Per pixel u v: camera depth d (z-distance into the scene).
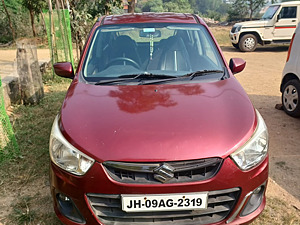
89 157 1.98
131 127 2.11
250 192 2.07
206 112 2.27
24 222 2.58
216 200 2.00
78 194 2.02
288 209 2.71
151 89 2.63
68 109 2.42
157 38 3.26
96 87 2.72
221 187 1.97
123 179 1.94
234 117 2.23
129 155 1.94
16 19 17.91
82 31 8.68
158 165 1.92
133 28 3.34
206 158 1.95
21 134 4.16
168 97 2.48
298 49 4.63
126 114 2.25
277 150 3.77
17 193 2.97
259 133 2.19
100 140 2.04
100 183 1.95
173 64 3.04
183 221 2.01
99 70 3.00
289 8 12.70
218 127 2.11
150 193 1.92
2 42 16.78
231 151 1.99
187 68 3.00
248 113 2.31
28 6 16.53
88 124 2.19
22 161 3.52
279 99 5.90
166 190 1.92
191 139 2.01
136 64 3.05
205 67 3.01
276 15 12.71
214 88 2.64
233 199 2.04
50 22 7.16
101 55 3.14
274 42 13.02
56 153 2.15
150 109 2.31
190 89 2.62
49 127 4.44
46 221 2.60
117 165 1.94
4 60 10.25
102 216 2.03
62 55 7.41
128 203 1.94
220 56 3.15
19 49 5.14
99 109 2.34
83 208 2.04
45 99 5.64
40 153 3.64
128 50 3.16
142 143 1.98
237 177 1.99
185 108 2.31
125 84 2.76
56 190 2.15
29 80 5.27
